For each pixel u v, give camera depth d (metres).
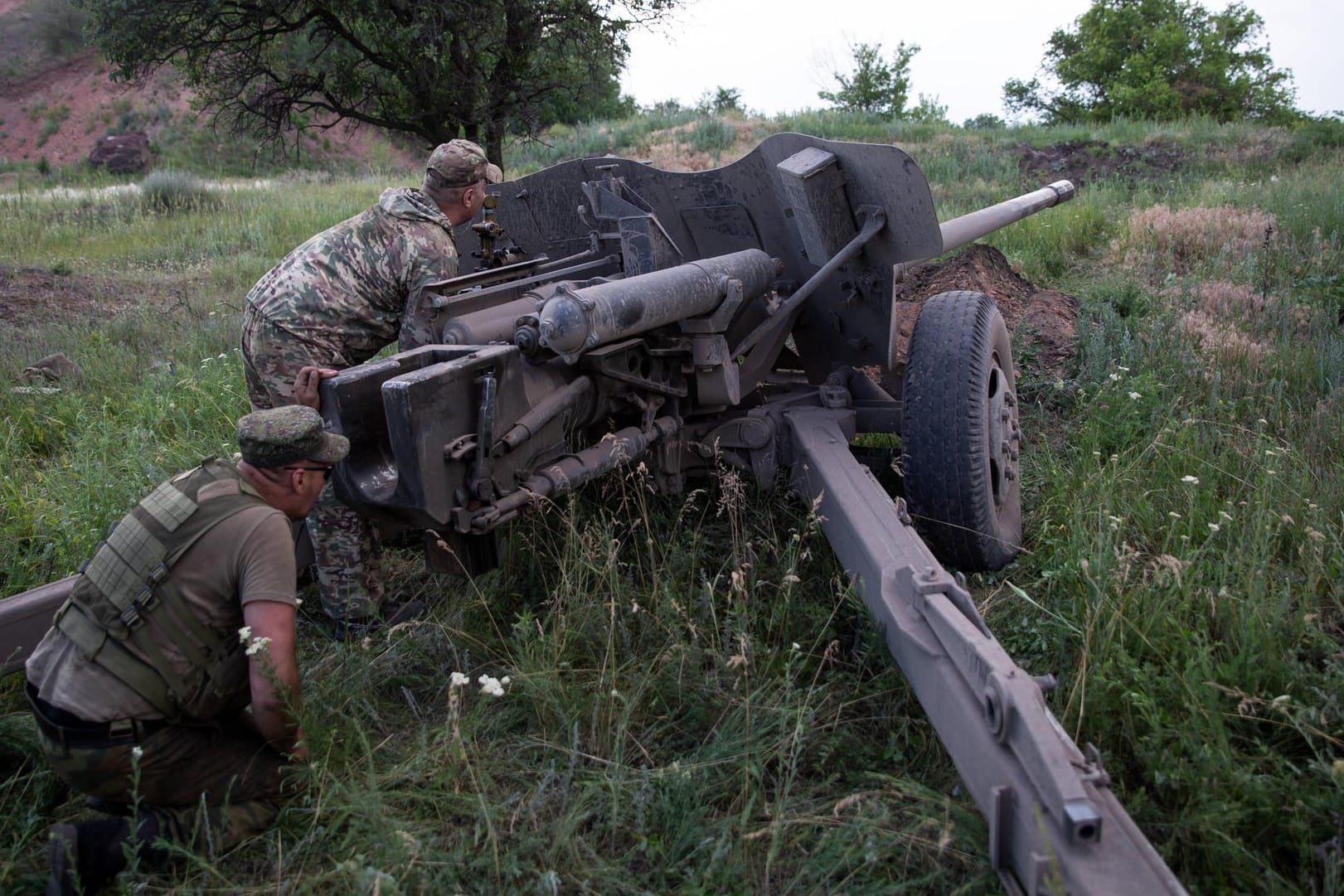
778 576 3.59
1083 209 10.15
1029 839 1.91
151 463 4.80
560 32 11.67
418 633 3.50
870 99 31.98
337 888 2.38
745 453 3.99
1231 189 11.32
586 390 3.36
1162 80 33.53
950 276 6.87
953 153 17.17
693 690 3.00
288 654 2.49
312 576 4.21
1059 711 2.77
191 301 9.10
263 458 2.55
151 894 2.40
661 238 3.88
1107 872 1.74
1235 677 2.73
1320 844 2.29
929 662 2.44
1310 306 6.61
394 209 3.72
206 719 2.55
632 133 22.34
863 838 2.39
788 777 2.57
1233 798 2.38
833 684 3.07
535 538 3.74
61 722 2.37
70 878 2.31
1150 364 5.52
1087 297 7.12
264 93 12.45
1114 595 3.15
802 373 4.75
